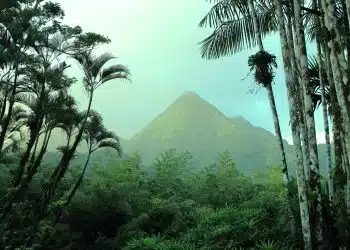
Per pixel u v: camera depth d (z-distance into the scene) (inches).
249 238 386.9
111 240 655.8
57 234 684.7
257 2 457.1
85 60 671.1
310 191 314.0
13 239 644.7
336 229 305.1
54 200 765.9
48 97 630.5
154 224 672.4
